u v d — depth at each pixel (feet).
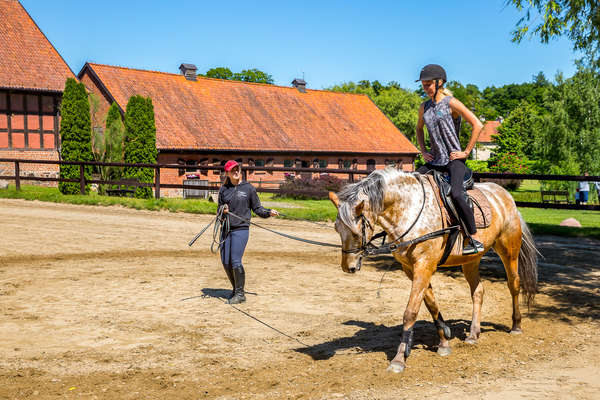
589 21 33.06
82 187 69.67
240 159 117.39
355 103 159.74
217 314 21.42
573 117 151.53
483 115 372.17
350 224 14.80
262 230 45.11
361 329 19.70
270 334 18.97
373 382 14.62
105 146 79.46
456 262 17.12
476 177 42.70
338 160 136.15
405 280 28.25
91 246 36.58
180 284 26.53
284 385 14.40
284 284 26.96
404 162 151.43
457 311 22.47
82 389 14.01
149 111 82.58
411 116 194.29
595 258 34.19
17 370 15.28
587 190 82.48
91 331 19.01
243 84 140.97
